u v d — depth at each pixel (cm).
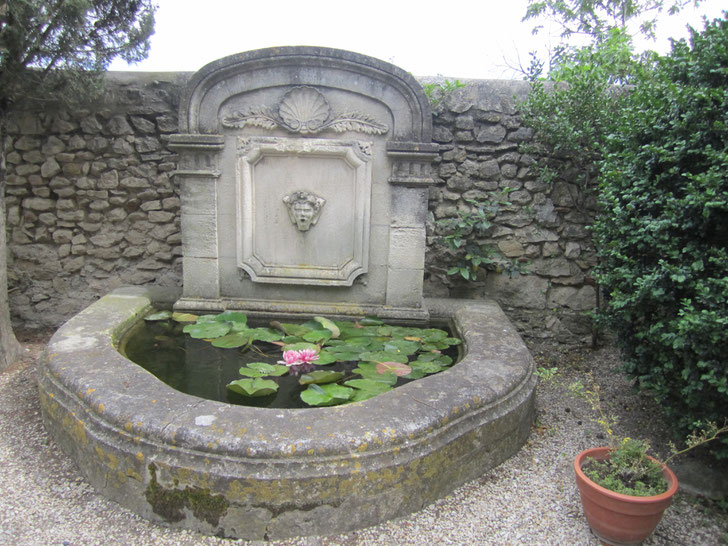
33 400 266
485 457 209
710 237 193
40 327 382
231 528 169
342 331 294
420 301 320
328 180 311
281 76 296
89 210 371
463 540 174
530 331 363
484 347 257
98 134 358
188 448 169
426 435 184
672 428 219
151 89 354
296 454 166
